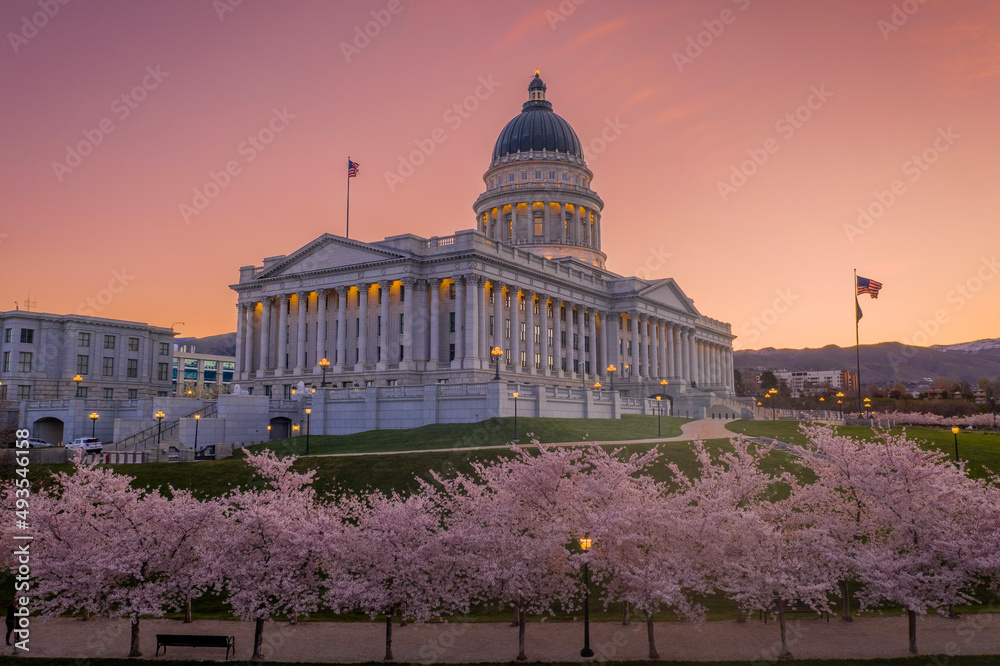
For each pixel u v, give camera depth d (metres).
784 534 32.97
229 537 29.80
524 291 115.50
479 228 156.62
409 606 29.59
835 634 32.00
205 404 85.62
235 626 34.03
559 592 32.62
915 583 29.70
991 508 30.73
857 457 34.75
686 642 31.08
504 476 34.91
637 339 137.38
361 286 108.19
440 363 105.12
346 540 30.36
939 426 111.50
